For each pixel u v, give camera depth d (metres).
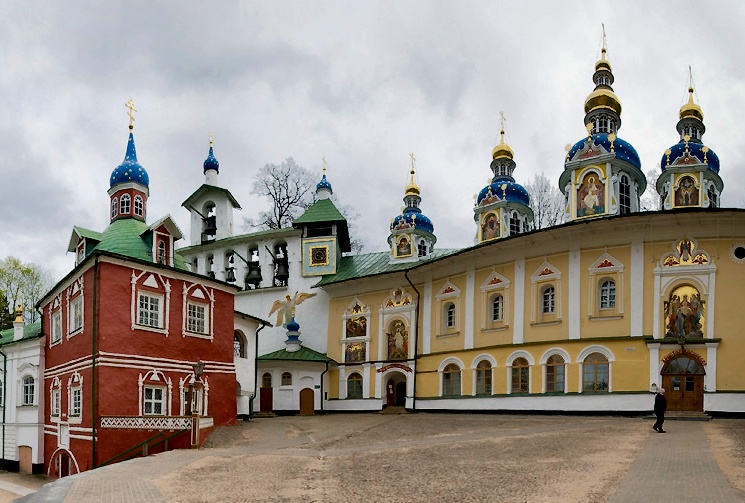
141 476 17.38
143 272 33.75
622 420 31.78
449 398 42.84
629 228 36.09
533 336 38.84
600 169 41.03
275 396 48.97
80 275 33.97
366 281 50.38
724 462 17.34
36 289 74.06
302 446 25.47
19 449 39.38
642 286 35.41
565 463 17.86
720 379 33.25
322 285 52.28
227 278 57.59
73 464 32.19
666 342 34.31
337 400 50.16
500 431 27.88
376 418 40.62
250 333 45.06
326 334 52.53
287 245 55.91
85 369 31.94
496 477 16.00
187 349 35.59
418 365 45.81
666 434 24.61
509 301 40.47
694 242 34.84
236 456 21.92
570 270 37.75
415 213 54.00
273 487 15.53
